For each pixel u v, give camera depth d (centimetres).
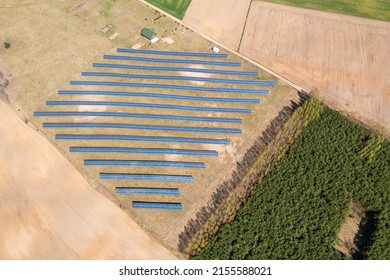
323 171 4506
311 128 4919
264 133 4984
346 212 4203
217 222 4106
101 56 5762
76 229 4044
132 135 4875
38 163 4584
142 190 4350
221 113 5194
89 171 4519
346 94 5425
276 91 5462
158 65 5709
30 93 5288
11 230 4003
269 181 4412
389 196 4303
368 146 4612
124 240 4000
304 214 4169
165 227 4109
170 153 4719
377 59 5834
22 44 5897
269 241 3969
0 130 4909
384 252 3894
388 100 5359
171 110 5178
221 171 4603
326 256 3872
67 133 4862
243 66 5762
